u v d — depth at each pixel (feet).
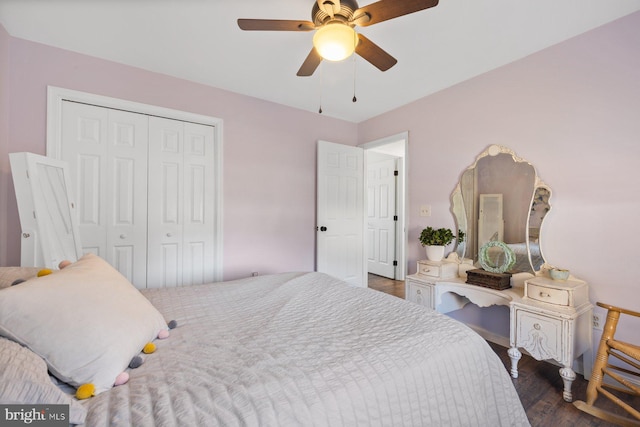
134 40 6.81
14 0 5.46
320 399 2.50
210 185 9.45
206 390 2.45
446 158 9.20
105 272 3.49
